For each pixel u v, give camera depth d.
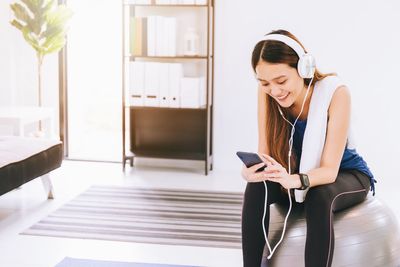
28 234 3.27
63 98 5.39
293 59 2.16
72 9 5.38
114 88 6.64
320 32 4.74
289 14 4.78
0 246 3.08
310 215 2.11
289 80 2.18
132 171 4.96
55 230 3.35
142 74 4.87
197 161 5.14
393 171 4.76
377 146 4.76
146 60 5.16
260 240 2.29
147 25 4.83
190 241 3.20
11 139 3.87
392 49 4.66
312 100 2.29
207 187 4.44
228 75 4.95
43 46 5.05
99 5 6.28
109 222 3.52
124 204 3.93
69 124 5.55
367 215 2.37
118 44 6.45
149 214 3.71
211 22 4.94
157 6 5.03
